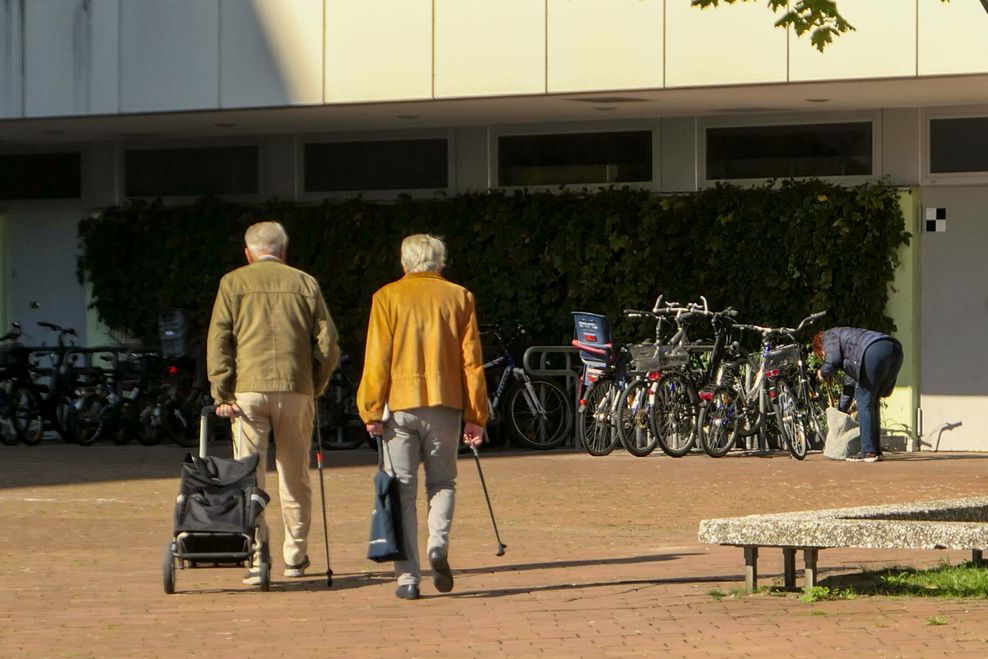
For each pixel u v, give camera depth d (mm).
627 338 48469
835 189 46312
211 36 44188
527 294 49156
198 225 52000
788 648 16750
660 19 41312
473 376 21000
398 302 21000
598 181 48906
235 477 21906
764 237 47062
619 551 25859
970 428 45750
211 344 22719
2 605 20844
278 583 22797
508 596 21125
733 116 47469
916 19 39688
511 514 30953
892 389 42125
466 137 49906
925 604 19406
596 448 43531
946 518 22219
